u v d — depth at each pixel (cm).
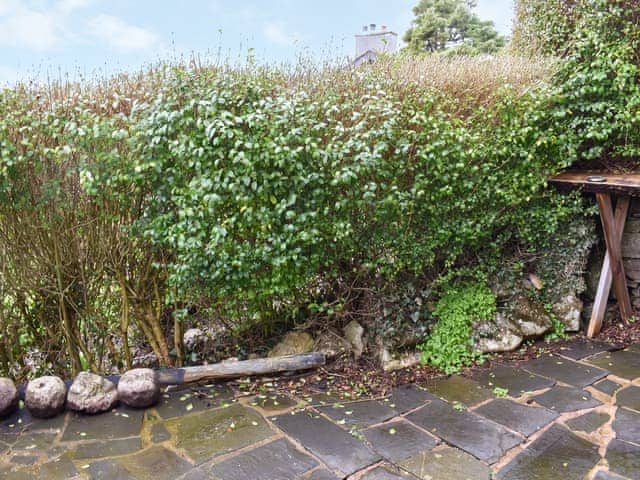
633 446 227
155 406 279
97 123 269
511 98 352
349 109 313
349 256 319
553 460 218
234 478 208
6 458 227
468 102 358
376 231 317
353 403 281
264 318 340
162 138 272
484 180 346
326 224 293
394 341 331
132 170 275
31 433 249
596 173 403
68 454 229
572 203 381
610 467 211
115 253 304
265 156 266
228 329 335
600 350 357
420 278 355
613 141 405
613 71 391
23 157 261
